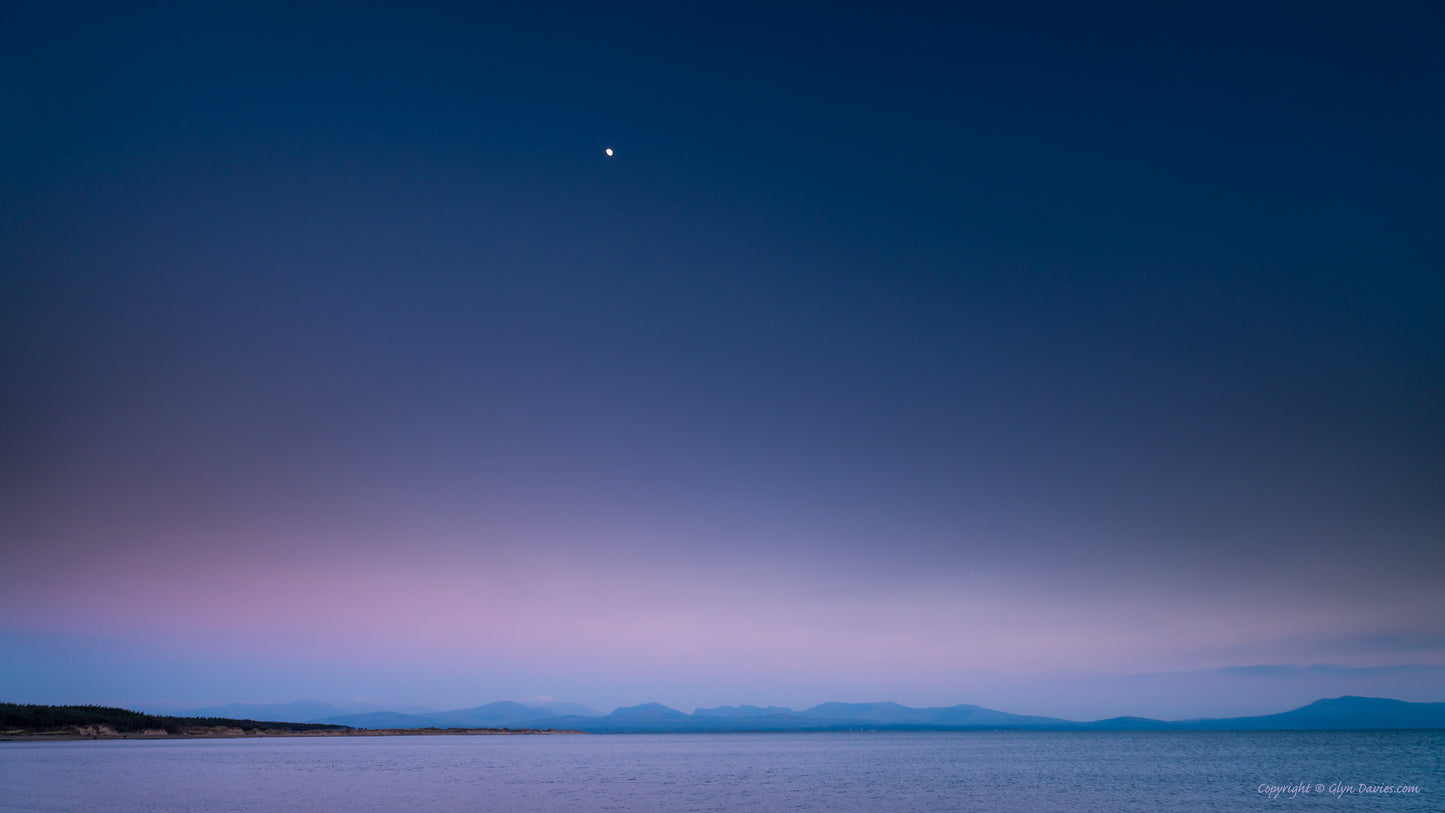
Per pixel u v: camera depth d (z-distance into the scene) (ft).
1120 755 479.82
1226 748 573.33
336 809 172.55
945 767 366.22
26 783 213.87
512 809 178.81
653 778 287.28
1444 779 274.57
